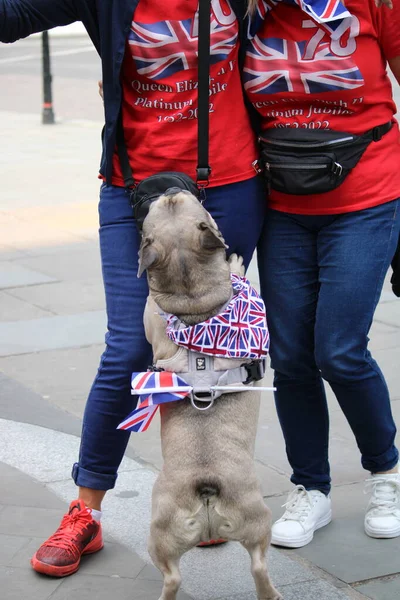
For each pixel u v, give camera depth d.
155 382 3.50
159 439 5.27
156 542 3.46
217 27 3.75
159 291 3.66
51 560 3.84
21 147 16.00
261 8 3.80
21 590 3.77
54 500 4.55
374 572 3.87
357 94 3.82
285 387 4.24
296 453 4.28
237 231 4.02
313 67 3.79
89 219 10.76
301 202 3.97
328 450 4.64
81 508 4.01
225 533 3.45
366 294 3.92
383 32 3.83
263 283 4.19
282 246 4.09
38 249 9.49
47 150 15.68
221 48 3.79
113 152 3.95
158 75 3.79
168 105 3.83
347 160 3.86
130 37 3.76
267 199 4.12
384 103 3.92
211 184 3.92
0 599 3.70
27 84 25.50
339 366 3.96
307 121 3.89
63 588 3.79
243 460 3.46
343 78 3.78
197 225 3.61
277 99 3.89
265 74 3.86
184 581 3.86
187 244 3.59
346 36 3.75
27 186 12.68
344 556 4.01
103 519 4.38
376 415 4.12
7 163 14.52
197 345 3.53
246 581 3.85
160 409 3.66
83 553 4.04
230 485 3.40
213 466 3.42
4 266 8.89
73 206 11.43
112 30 3.79
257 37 3.88
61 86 24.88
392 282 4.27
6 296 8.00
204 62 3.73
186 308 3.59
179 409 3.55
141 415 3.54
